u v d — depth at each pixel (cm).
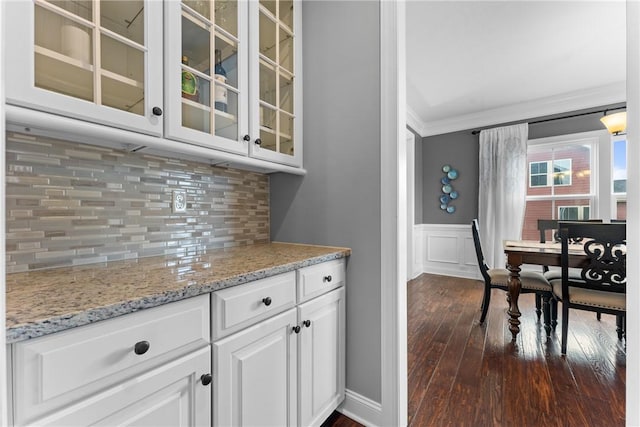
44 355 51
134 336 63
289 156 148
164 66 96
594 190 355
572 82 325
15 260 87
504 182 395
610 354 197
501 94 355
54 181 94
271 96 143
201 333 77
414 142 426
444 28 233
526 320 263
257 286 94
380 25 133
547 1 205
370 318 136
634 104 56
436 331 241
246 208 160
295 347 110
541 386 163
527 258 221
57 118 75
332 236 148
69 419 54
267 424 98
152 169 119
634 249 56
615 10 213
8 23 67
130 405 63
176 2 99
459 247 438
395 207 128
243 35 123
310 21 157
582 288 203
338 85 146
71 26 80
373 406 135
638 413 56
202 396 77
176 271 92
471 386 165
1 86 34
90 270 93
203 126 112
